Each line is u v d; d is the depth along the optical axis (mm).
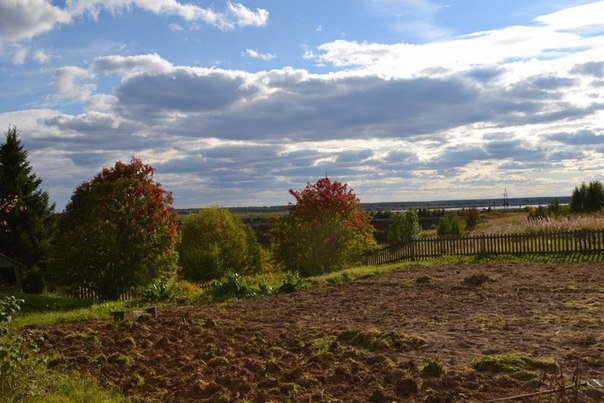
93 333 10430
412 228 42125
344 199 28406
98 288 22703
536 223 32875
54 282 24047
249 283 21375
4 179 35156
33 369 7145
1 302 6375
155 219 23422
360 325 10430
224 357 8008
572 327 9211
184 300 16141
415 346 8312
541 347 7891
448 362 7344
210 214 44000
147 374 7609
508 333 8984
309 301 14273
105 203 22891
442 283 16297
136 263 22578
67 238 22734
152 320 11602
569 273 17438
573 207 45625
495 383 6289
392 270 21312
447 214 48656
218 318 11852
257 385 6730
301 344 8938
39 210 36500
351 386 6535
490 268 20109
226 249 42219
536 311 10938
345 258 28469
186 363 8039
